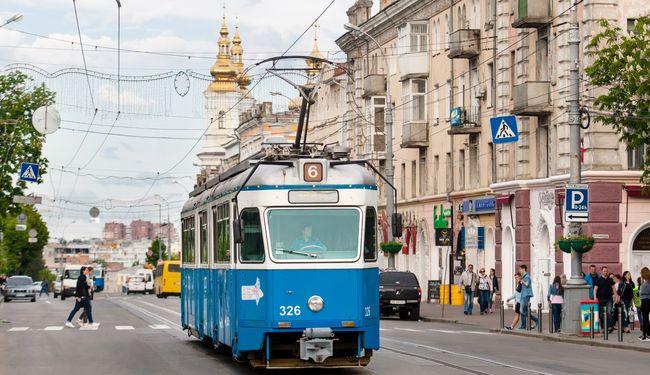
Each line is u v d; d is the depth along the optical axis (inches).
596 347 1327.5
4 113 3105.3
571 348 1291.8
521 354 1160.2
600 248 1915.6
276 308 887.1
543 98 2080.5
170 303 3149.6
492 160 2420.0
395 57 3100.4
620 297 1552.7
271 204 900.0
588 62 1908.2
